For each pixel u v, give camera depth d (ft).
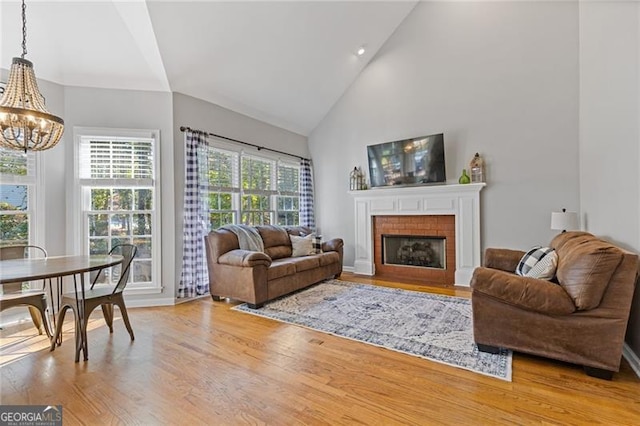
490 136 14.73
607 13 9.32
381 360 7.63
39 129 6.99
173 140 12.89
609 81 9.16
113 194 12.32
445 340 8.73
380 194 17.30
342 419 5.46
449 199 15.40
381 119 17.85
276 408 5.79
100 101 12.07
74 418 5.54
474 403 5.86
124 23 10.85
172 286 12.67
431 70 16.24
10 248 9.51
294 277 13.66
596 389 6.27
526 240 13.92
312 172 20.67
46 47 10.80
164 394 6.26
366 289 14.43
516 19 14.15
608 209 9.18
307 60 15.58
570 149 13.05
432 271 16.24
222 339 9.00
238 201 15.94
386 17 16.15
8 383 6.69
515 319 7.50
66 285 11.78
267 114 17.47
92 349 8.36
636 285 7.06
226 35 12.23
